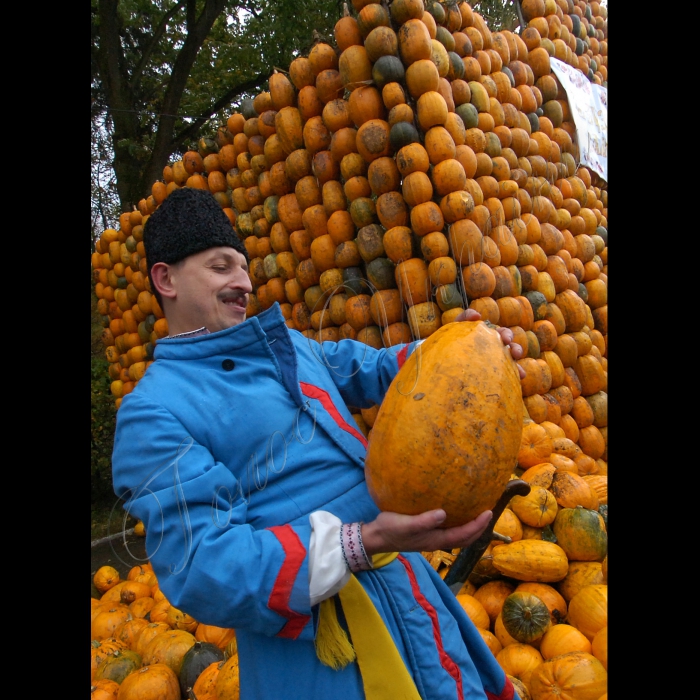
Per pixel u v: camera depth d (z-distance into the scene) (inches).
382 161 115.3
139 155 336.8
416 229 112.7
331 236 126.5
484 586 96.7
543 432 114.6
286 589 39.0
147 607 126.2
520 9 186.9
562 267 147.6
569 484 101.1
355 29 119.9
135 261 190.7
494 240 123.8
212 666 91.1
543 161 156.8
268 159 143.1
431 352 49.1
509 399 47.1
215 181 165.0
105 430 278.1
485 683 60.6
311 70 129.9
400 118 113.7
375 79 116.6
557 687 73.2
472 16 142.6
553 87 174.9
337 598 46.3
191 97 411.2
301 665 45.1
